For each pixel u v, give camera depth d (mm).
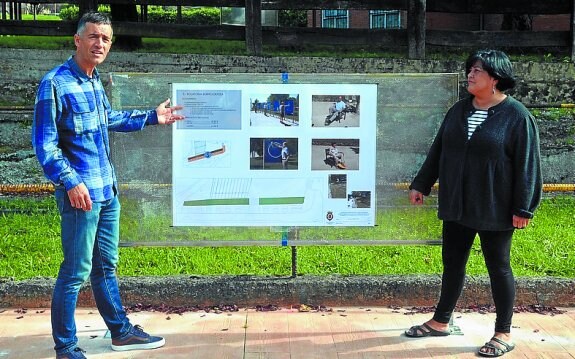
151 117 4027
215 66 9898
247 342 4059
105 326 4320
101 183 3625
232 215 4500
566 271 5102
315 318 4465
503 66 3721
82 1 10086
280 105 4406
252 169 4453
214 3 10117
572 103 10094
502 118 3729
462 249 4000
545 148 9625
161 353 3900
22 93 9742
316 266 5234
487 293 4676
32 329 4230
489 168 3721
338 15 17844
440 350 3967
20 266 5137
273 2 10125
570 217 6992
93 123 3576
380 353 3916
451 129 3893
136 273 5023
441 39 10445
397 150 4488
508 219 3768
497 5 10484
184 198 4480
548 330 4262
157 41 11406
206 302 4645
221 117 4414
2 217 6605
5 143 9266
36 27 10227
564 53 10781
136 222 4508
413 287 4672
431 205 4539
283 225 4516
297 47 10609
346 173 4492
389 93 4438
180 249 5617
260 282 4672
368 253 5570
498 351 3848
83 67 3564
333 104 4422
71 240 3549
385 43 10305
